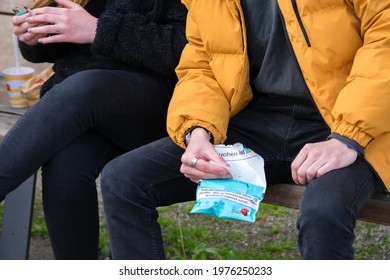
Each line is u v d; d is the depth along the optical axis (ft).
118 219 9.60
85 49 11.48
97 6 11.91
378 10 9.19
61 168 10.09
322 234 8.39
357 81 9.03
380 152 9.07
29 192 11.95
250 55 10.25
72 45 11.66
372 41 9.21
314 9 9.46
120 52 10.84
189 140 9.69
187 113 9.82
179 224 13.64
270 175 9.96
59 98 9.98
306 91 9.72
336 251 8.39
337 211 8.39
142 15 11.09
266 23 9.98
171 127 9.89
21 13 11.71
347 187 8.64
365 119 8.80
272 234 14.08
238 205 9.10
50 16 11.12
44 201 10.23
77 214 10.25
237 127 10.33
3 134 11.78
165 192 9.77
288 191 9.86
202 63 10.45
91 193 10.32
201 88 10.15
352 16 9.46
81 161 10.19
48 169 10.15
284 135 9.93
